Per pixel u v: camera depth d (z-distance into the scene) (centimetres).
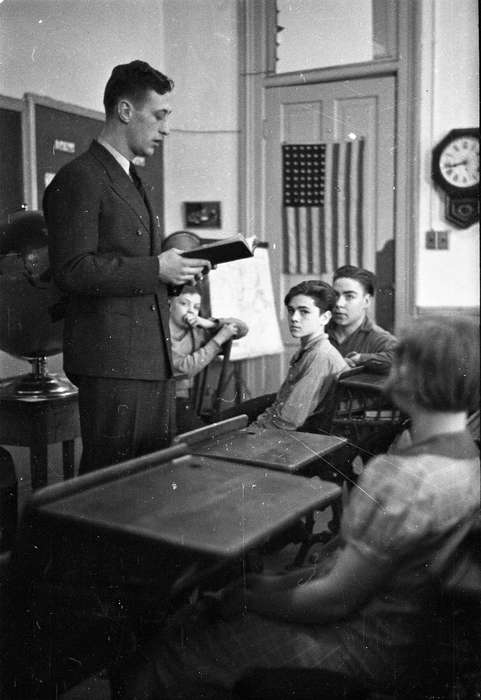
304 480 200
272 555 277
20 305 309
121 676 185
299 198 475
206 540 162
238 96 482
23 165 417
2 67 405
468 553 168
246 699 154
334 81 456
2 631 184
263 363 486
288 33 461
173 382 299
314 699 152
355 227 459
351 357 346
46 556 185
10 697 186
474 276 430
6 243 311
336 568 165
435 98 432
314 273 475
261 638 167
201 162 495
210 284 451
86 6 440
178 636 174
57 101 432
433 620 166
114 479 196
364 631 163
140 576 200
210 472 203
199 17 473
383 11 436
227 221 499
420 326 164
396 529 159
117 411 266
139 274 251
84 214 251
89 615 192
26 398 314
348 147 458
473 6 419
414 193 443
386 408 302
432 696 164
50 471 398
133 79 263
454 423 162
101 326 262
